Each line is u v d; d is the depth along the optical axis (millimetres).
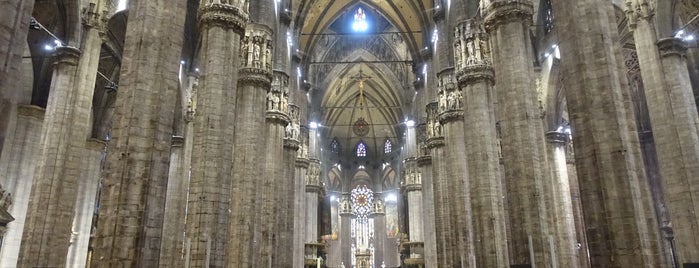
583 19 13531
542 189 18750
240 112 26828
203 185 18797
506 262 24219
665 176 19953
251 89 27250
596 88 12977
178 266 28094
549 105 31312
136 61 13641
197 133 19469
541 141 19406
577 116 13234
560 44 14094
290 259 38000
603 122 12719
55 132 19062
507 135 19578
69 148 19125
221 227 18906
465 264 29359
